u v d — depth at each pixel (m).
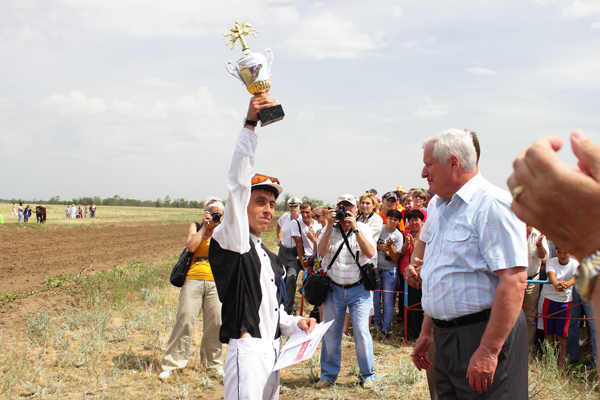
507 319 2.56
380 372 5.73
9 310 8.00
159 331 7.19
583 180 0.69
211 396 5.07
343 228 5.48
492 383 2.71
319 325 3.06
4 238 23.11
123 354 6.16
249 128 2.79
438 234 3.05
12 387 4.87
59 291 9.58
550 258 6.63
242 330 2.82
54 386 5.01
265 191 3.08
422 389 5.20
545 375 5.32
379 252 7.70
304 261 8.23
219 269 2.88
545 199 0.72
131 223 43.03
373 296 8.02
